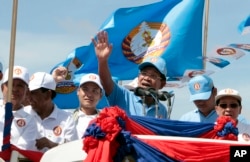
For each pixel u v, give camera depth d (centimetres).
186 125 541
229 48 769
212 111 774
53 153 492
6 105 619
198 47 1150
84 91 731
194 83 771
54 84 709
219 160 478
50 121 698
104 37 702
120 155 470
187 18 1148
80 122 722
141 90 647
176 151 476
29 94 700
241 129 771
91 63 1152
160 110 679
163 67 711
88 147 473
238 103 732
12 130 675
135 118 523
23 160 638
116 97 715
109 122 475
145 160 466
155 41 1155
